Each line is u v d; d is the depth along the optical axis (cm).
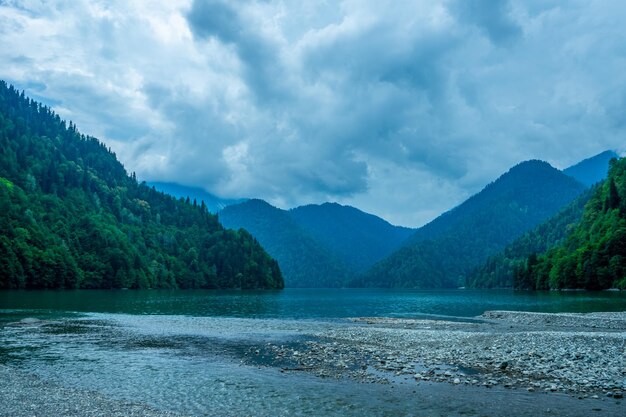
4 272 14400
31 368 2889
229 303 11081
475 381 2434
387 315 7775
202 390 2347
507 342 3528
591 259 15750
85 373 2748
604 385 2303
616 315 6216
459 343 3672
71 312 7088
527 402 2070
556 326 5472
